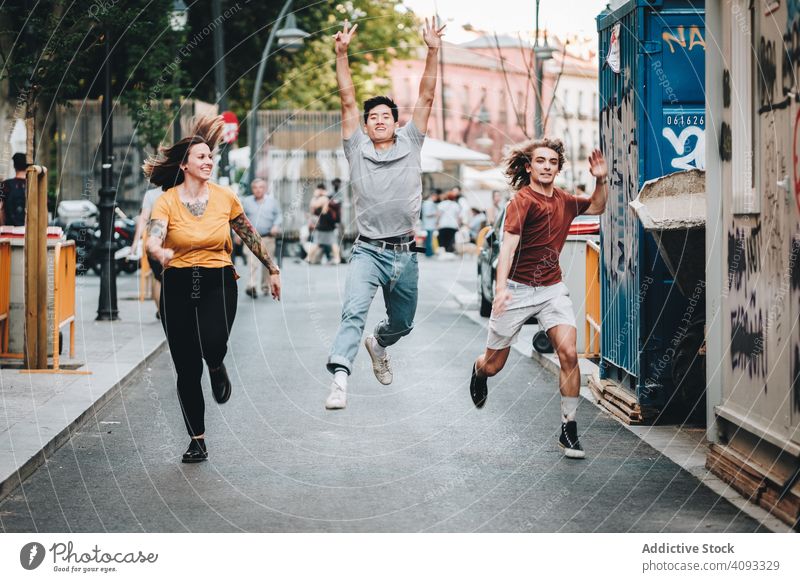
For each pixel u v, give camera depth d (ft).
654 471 22.74
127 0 55.21
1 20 48.80
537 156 23.66
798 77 18.31
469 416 29.27
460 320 55.77
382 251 24.72
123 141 98.43
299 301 65.46
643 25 27.81
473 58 151.23
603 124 31.78
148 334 45.09
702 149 27.99
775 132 19.36
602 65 31.71
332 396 23.54
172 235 22.98
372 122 24.47
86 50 50.42
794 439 18.53
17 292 36.24
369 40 129.08
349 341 24.06
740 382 21.27
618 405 29.14
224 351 23.57
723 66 22.61
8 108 55.42
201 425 23.70
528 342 45.29
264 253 24.50
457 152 110.42
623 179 29.63
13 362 35.99
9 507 20.06
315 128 122.93
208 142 23.57
